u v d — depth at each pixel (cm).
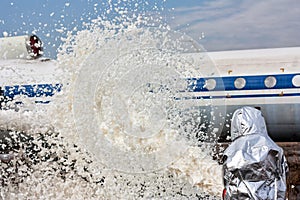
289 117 1250
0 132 1075
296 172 1227
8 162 1049
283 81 1237
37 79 1199
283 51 1292
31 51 1276
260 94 1251
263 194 498
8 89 1212
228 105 1272
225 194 516
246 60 1277
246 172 500
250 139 515
